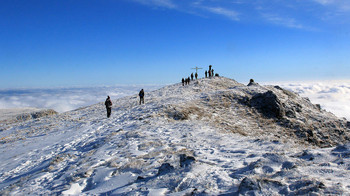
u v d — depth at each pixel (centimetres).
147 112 2345
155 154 1005
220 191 505
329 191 416
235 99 2920
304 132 2364
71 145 1549
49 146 1622
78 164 1044
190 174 622
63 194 684
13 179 1066
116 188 661
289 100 3069
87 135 1781
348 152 643
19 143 1919
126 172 796
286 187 459
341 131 2656
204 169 664
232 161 771
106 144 1342
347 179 479
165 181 607
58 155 1265
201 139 1320
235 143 1171
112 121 2238
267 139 1265
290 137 2230
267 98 2717
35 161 1312
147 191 562
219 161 797
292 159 650
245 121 2372
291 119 2581
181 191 532
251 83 3847
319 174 530
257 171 600
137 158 979
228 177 590
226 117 2383
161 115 2180
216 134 1498
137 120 2089
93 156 1129
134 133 1496
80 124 2344
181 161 736
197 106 2580
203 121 2106
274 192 451
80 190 727
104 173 808
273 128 2339
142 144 1229
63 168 1048
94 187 721
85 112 3469
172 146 1152
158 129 1655
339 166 562
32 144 1795
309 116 2867
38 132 2306
